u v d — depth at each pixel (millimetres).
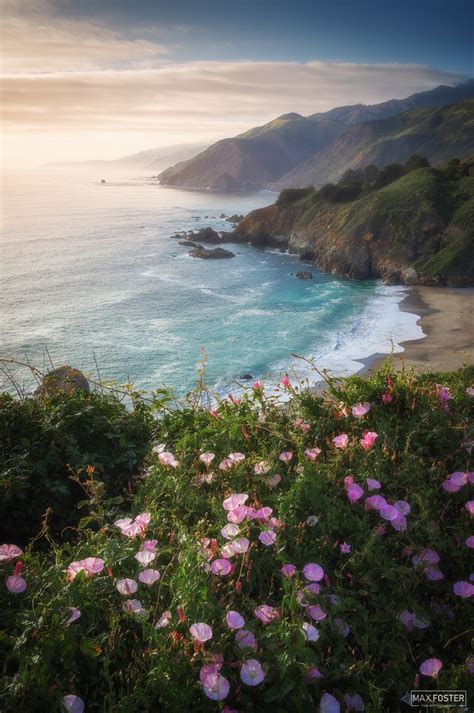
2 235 181000
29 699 2758
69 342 68562
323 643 3193
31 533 5270
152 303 88562
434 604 3527
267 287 99188
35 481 5434
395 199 115688
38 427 5895
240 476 4602
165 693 2752
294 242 136125
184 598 3154
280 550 3516
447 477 4391
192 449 5270
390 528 3992
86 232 188125
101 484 4695
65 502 5480
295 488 4102
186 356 60406
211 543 3684
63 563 3730
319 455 4770
